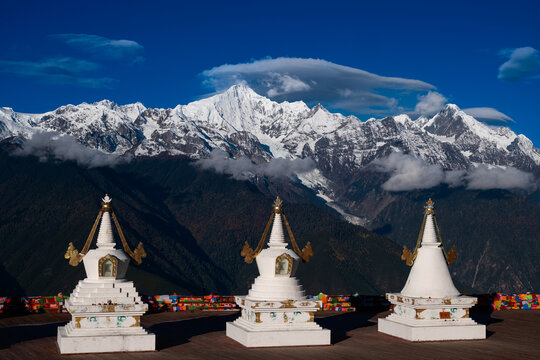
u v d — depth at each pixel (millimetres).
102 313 33500
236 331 36500
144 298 47875
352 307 49844
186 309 48500
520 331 40312
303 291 36969
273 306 35250
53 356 32125
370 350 34125
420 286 38469
